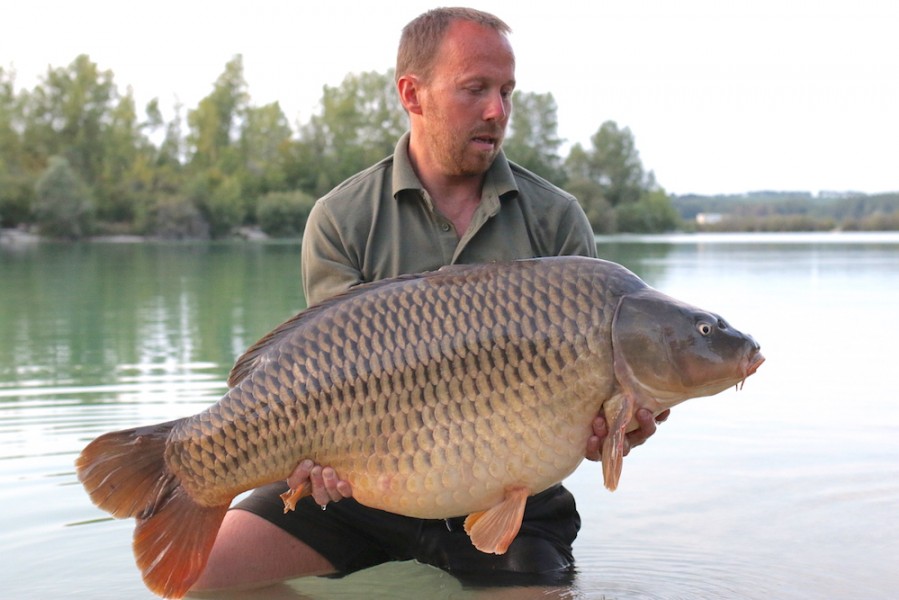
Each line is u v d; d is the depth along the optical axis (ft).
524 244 12.17
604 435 9.54
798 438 17.47
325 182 235.40
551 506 12.18
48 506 14.21
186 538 10.14
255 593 11.61
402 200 12.23
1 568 12.01
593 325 9.38
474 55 11.39
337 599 11.34
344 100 238.68
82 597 11.21
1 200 199.52
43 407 20.65
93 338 33.09
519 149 228.43
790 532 12.89
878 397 20.93
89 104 233.14
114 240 199.93
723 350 9.37
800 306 41.34
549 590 11.24
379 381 9.51
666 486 14.85
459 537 11.99
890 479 14.97
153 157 252.01
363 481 9.69
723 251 118.21
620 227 257.55
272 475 9.89
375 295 9.78
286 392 9.70
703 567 11.80
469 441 9.45
